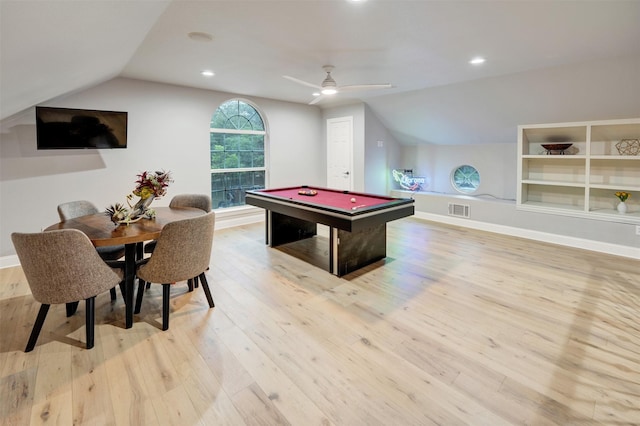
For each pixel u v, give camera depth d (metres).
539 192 5.24
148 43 3.10
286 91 5.41
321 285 3.33
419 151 6.95
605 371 2.02
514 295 3.06
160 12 2.30
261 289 3.24
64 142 3.92
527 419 1.66
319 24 2.67
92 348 2.28
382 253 4.08
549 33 2.86
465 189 6.36
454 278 3.47
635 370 2.03
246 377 1.99
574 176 4.84
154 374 2.02
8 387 1.90
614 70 3.62
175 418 1.69
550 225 4.78
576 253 4.28
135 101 4.59
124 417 1.69
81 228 2.62
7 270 3.76
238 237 5.14
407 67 3.92
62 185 4.11
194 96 5.16
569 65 3.79
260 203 4.51
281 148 6.37
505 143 5.71
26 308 2.87
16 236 2.05
